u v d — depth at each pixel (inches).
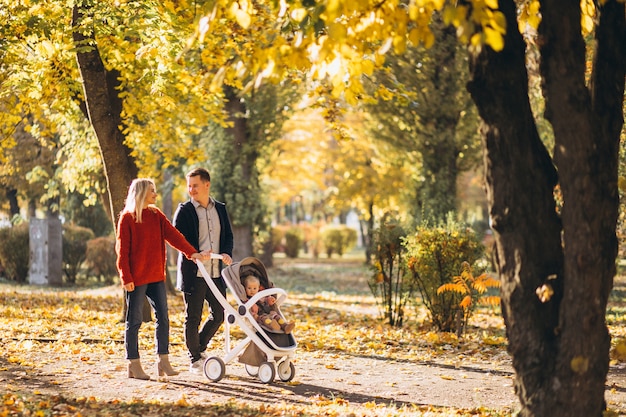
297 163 1761.8
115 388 337.4
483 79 237.6
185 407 300.5
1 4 508.7
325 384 366.0
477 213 2203.5
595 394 233.3
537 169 238.5
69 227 1262.3
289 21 292.2
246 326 358.0
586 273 229.6
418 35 220.4
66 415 276.2
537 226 237.5
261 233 1310.3
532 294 237.0
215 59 443.5
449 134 1069.8
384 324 613.6
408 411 306.3
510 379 389.1
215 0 227.0
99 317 607.5
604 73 239.1
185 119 781.9
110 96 636.7
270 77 225.9
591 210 229.5
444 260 573.6
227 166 1248.2
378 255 615.8
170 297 826.2
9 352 421.7
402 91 438.3
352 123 1467.8
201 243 376.2
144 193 356.5
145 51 456.4
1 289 1060.5
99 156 788.6
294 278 1350.9
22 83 590.2
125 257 353.7
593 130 230.8
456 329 563.5
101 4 495.5
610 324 653.3
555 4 230.4
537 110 845.2
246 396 331.0
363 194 1571.1
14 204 1535.4
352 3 206.8
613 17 241.0
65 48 507.2
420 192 1127.0
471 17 199.9
